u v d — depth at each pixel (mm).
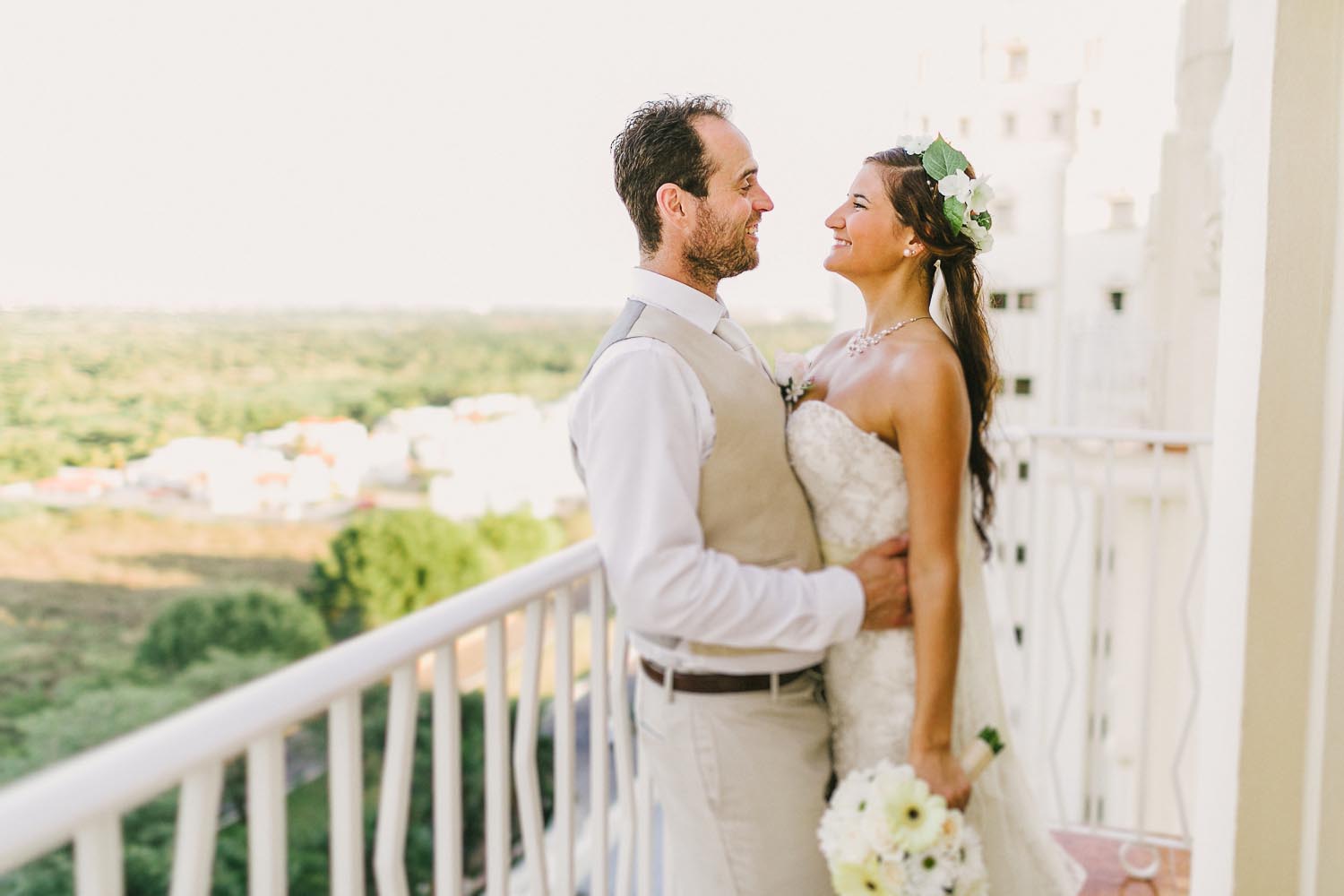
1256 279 1763
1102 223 19344
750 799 1564
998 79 20547
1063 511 14383
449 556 35688
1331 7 1667
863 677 1644
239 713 949
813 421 1615
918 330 1620
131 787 812
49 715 27656
